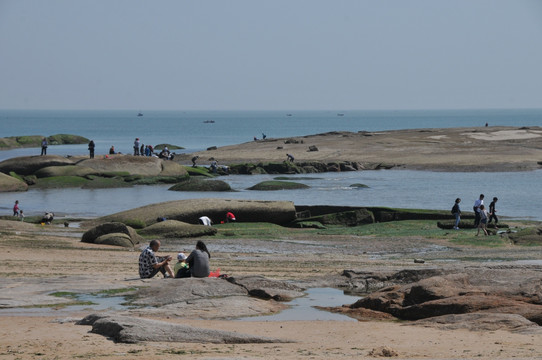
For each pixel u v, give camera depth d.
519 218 77.06
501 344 21.25
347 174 137.00
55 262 43.88
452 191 106.56
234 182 125.06
